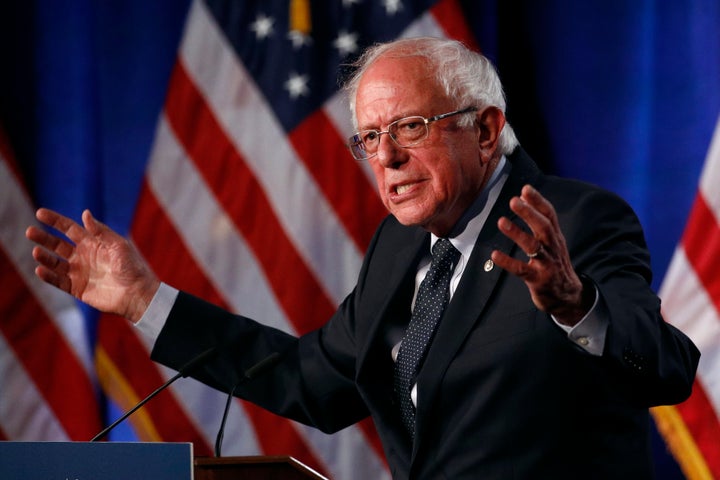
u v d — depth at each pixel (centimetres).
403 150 675
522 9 1438
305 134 1416
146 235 1431
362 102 689
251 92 1435
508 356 627
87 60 1541
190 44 1453
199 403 1432
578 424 619
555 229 518
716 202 1289
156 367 1438
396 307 730
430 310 695
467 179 681
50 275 758
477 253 673
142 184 1448
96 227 768
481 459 629
